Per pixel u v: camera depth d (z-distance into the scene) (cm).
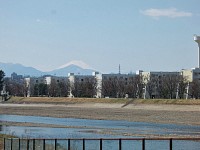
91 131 9081
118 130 9406
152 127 10400
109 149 2552
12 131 9062
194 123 11581
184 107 15750
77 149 2917
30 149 3575
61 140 3142
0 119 14038
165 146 2192
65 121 13000
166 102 16800
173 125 11088
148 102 17575
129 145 2394
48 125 11081
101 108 18475
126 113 15662
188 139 2097
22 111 18588
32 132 8806
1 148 4444
